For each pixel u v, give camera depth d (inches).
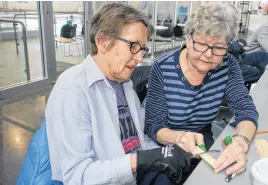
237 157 31.4
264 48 114.3
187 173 34.9
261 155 34.2
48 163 30.6
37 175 30.3
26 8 141.6
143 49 32.6
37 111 121.1
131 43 30.9
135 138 40.1
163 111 47.1
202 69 41.3
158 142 43.7
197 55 39.8
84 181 27.5
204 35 37.5
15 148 88.8
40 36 150.7
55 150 29.8
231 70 49.1
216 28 36.2
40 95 142.7
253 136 39.9
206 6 38.5
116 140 33.5
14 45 143.3
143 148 41.6
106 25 30.9
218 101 48.9
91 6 179.5
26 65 149.2
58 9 168.1
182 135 37.6
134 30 30.8
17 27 141.5
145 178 37.8
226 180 28.9
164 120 47.3
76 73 32.4
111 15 30.8
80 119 29.9
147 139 45.6
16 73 147.2
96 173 27.5
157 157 27.8
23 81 148.9
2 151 86.7
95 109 32.4
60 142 28.5
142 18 31.4
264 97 58.7
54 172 30.0
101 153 32.0
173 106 46.7
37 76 157.2
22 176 31.5
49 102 30.9
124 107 39.8
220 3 39.4
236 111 46.5
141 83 51.6
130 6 32.4
